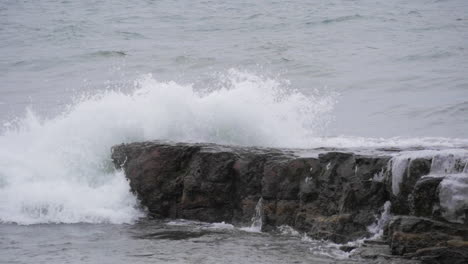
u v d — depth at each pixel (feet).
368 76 153.17
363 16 243.60
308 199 60.49
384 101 128.36
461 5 267.39
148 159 72.33
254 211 64.39
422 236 47.98
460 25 221.25
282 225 61.31
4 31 244.22
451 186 47.73
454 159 49.88
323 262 48.73
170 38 220.02
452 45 185.06
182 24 244.42
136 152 74.08
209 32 227.81
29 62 189.06
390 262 47.11
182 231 62.34
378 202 55.57
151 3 294.66
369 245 51.93
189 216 68.95
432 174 50.60
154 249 54.13
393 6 270.26
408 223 48.85
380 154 59.16
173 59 186.60
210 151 68.39
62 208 71.46
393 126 107.65
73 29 242.58
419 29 217.56
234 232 61.41
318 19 240.94
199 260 49.85
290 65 172.35
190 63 181.37
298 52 188.65
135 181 72.79
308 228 58.95
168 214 70.90
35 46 215.72
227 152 67.41
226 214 67.10
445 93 131.34
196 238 58.70
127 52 199.00
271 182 62.85
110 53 196.85
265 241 56.75
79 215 70.23
